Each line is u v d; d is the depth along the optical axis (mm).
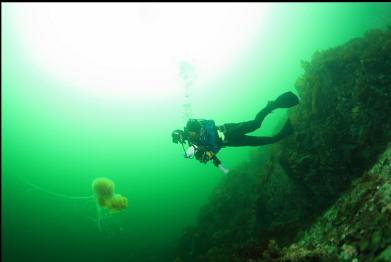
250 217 9328
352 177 5367
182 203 37062
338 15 34312
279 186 7027
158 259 18125
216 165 3998
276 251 3848
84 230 33656
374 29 7547
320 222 4664
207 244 10695
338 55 7301
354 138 5660
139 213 37156
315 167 5926
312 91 6898
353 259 2768
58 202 37250
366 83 5781
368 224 3035
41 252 32500
